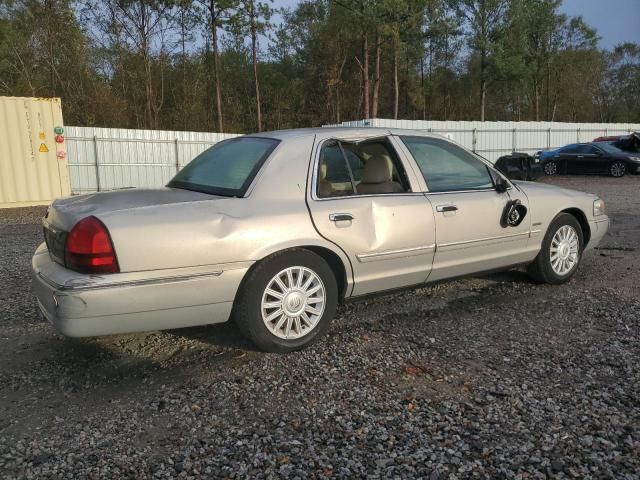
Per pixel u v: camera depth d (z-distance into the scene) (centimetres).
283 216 382
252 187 387
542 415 305
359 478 254
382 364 377
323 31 4938
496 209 494
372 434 290
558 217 554
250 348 409
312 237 390
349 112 5175
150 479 257
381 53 4562
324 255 412
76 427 304
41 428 304
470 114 5897
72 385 357
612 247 766
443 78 5875
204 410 320
